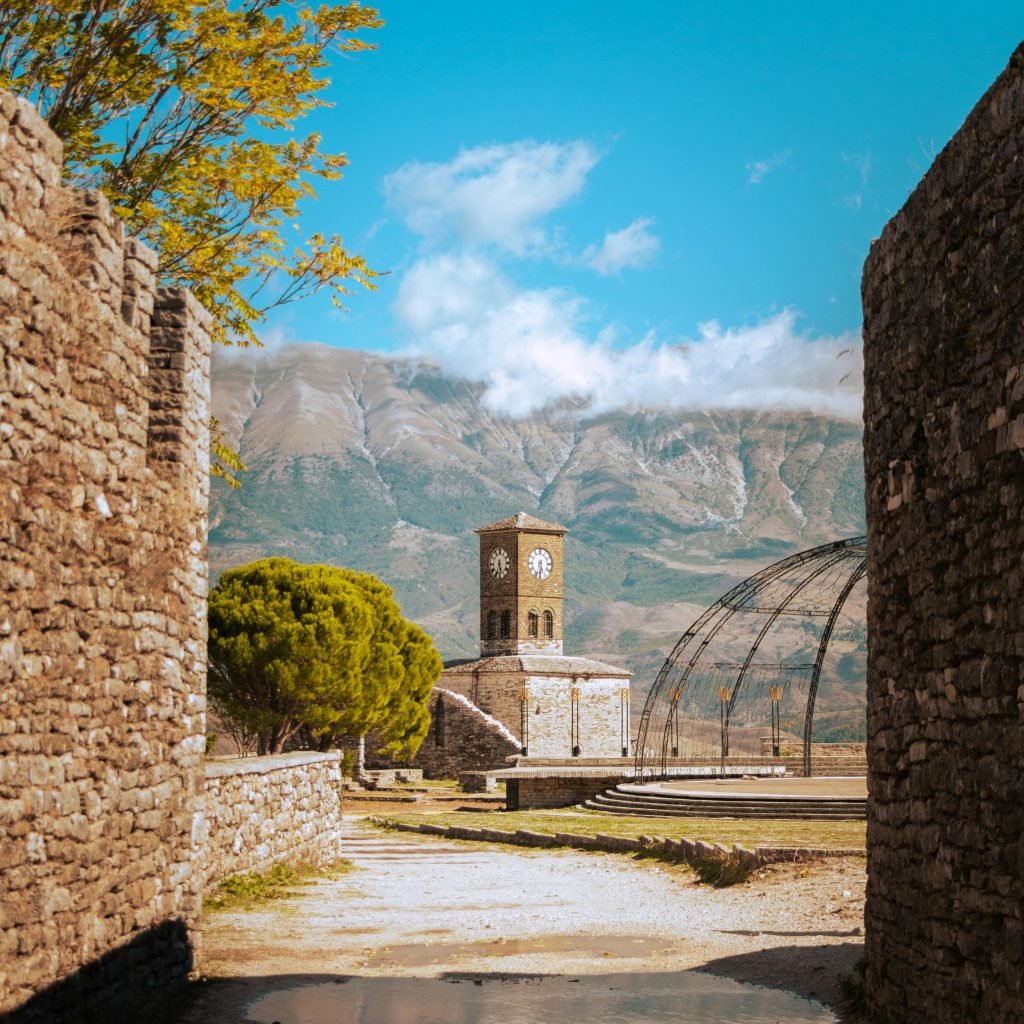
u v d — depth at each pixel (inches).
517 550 4712.1
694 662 2233.0
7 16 842.2
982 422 403.2
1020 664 372.5
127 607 512.4
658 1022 519.8
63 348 449.1
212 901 834.2
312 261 976.3
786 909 812.0
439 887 998.4
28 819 420.2
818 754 2883.9
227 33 897.5
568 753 4515.3
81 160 891.4
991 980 389.4
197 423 600.1
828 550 2003.0
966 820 411.5
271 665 2212.1
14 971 408.8
